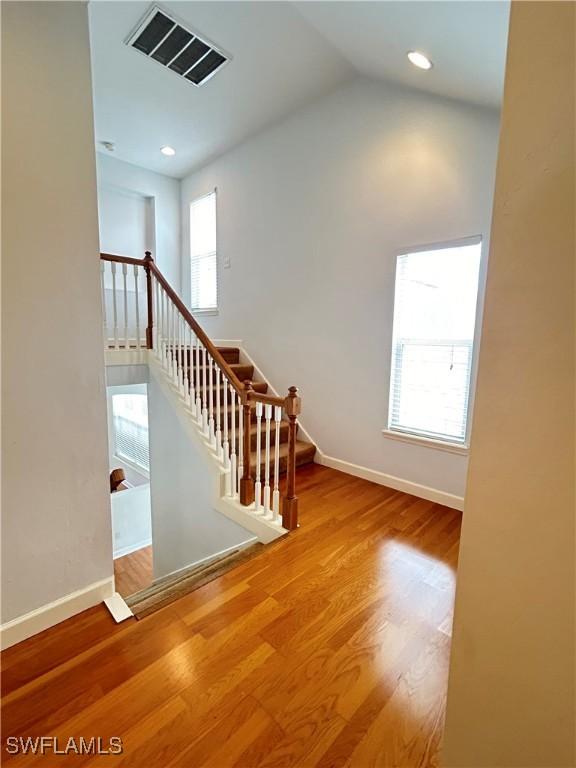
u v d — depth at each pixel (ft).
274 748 3.55
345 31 7.45
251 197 13.26
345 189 10.37
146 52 9.04
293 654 4.61
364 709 3.93
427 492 9.29
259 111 11.44
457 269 8.39
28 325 4.66
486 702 2.54
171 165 15.17
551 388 2.06
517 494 2.24
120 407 21.85
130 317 15.85
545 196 1.99
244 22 8.05
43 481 4.93
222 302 14.93
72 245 4.95
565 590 2.12
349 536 7.48
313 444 11.91
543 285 2.04
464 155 7.98
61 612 5.15
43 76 4.50
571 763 2.21
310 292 11.62
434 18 5.53
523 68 2.01
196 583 6.32
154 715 3.83
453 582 6.06
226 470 8.94
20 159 4.41
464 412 8.62
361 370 10.49
